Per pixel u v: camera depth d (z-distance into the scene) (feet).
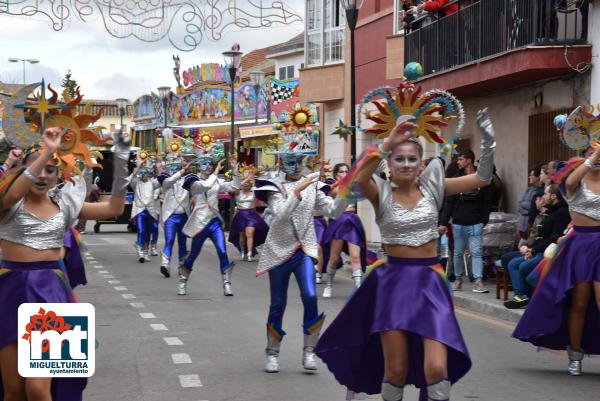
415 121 20.04
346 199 19.20
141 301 44.04
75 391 18.97
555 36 48.93
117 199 19.35
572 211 26.66
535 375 26.78
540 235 37.55
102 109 19.03
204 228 46.19
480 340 32.91
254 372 27.17
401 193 19.33
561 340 27.25
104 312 40.09
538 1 49.11
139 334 33.99
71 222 19.22
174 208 54.60
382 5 78.02
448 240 47.44
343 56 86.12
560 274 26.78
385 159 20.26
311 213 27.43
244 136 108.78
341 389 24.93
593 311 26.68
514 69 49.60
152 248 71.05
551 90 52.37
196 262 65.67
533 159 54.70
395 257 19.20
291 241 27.22
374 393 20.57
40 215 18.69
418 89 20.13
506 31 52.21
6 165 18.92
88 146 19.07
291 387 25.16
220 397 23.94
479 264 43.96
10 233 18.51
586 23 48.34
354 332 19.84
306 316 27.30
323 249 51.13
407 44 66.74
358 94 83.05
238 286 50.85
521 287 37.73
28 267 18.58
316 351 20.15
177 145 62.69
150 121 162.71
